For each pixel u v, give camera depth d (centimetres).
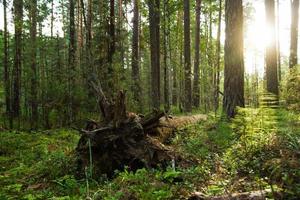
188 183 768
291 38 2462
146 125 1049
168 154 934
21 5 2494
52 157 1135
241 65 1454
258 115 941
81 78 2253
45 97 2334
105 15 2152
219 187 722
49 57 3072
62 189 891
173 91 4016
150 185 777
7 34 2647
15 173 1106
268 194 602
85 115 2159
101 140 948
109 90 1894
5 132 1886
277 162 634
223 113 1439
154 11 2473
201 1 3716
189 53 2834
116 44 2164
